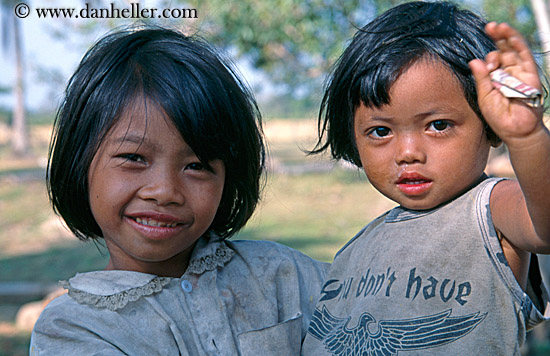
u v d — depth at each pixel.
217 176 1.68
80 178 1.66
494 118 1.21
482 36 1.49
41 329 1.62
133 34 1.75
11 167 25.59
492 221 1.44
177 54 1.68
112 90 1.62
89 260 10.56
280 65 14.68
